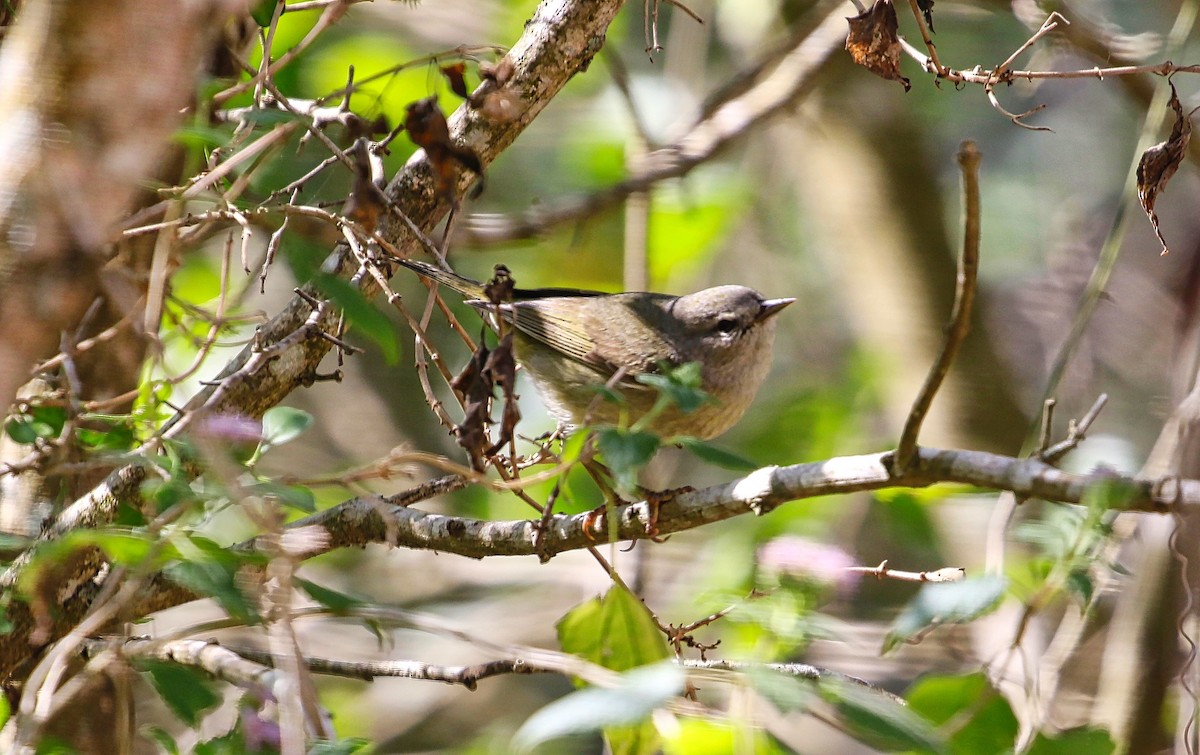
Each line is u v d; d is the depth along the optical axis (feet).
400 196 28.25
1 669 24.11
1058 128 61.05
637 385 36.73
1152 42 40.63
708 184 49.62
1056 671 33.32
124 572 21.61
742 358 38.11
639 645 23.31
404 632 50.11
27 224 15.92
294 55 25.93
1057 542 24.29
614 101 51.96
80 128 15.90
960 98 59.26
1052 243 59.31
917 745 16.92
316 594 21.09
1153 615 36.68
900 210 53.57
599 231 53.11
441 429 54.75
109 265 21.63
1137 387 54.65
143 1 15.96
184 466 22.70
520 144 54.24
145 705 38.27
